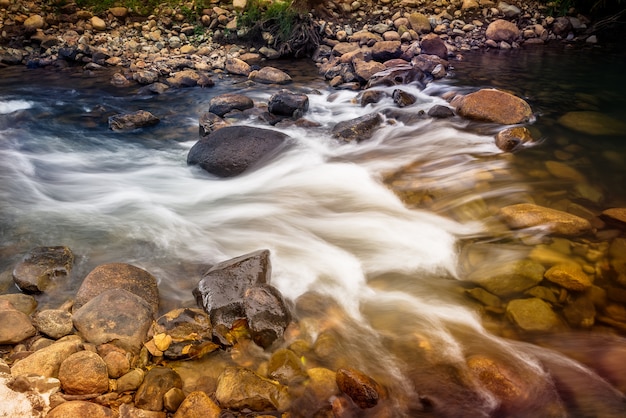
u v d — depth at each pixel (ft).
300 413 7.91
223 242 13.01
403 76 26.91
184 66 30.35
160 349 9.00
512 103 20.61
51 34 32.81
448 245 12.63
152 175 17.22
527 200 14.39
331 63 30.42
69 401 7.60
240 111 22.90
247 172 16.94
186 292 10.94
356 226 13.73
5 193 15.34
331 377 8.43
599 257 11.50
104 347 8.84
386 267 11.85
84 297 10.08
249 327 9.39
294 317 10.05
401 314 10.19
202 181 16.78
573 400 8.07
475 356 8.91
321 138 19.80
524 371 8.57
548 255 11.60
